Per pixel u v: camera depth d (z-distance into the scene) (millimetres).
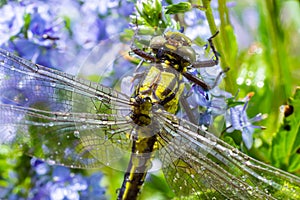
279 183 323
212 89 326
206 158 325
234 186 324
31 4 345
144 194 342
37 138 323
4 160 346
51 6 346
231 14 367
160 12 331
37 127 323
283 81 354
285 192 322
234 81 342
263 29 362
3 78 327
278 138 340
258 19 364
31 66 328
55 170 349
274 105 349
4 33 344
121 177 350
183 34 327
